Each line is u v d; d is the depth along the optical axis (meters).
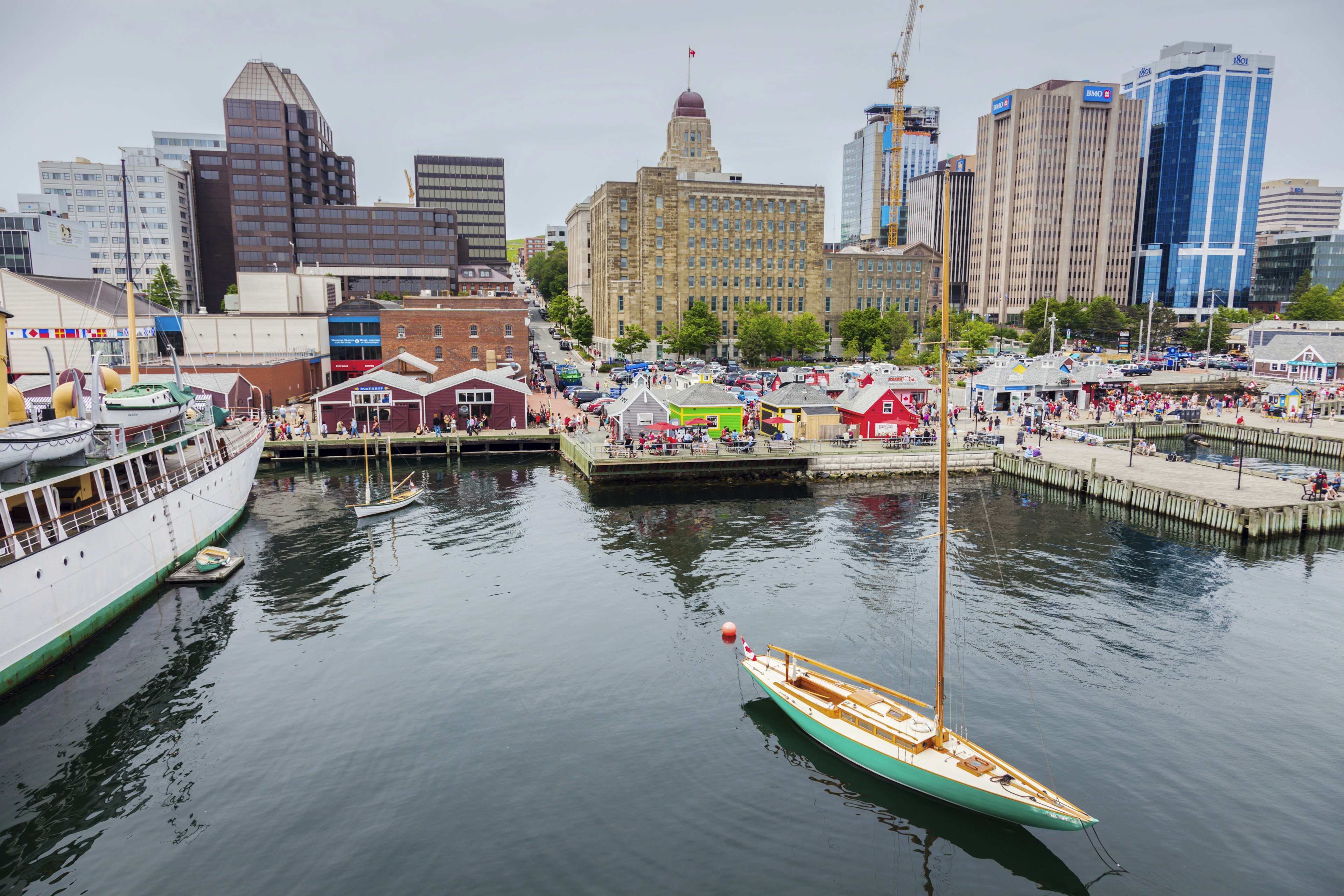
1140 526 59.75
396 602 43.97
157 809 26.34
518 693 33.81
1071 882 23.27
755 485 73.00
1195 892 22.75
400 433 88.94
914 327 197.75
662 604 43.50
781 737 30.83
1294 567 50.06
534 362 148.38
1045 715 31.94
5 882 22.98
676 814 26.12
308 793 27.08
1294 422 98.69
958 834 25.42
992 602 43.81
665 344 172.62
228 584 46.94
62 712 32.59
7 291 92.19
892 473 77.50
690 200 175.38
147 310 106.75
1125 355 182.38
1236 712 32.25
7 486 37.28
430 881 23.00
